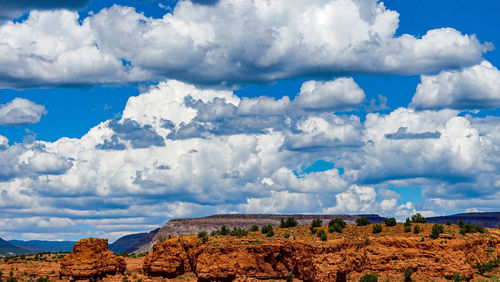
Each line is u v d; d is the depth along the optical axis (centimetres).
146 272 13475
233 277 12444
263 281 12494
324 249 12450
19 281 12888
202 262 12656
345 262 12394
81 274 12462
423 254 12912
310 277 12231
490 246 14250
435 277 12469
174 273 12962
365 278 12031
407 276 12375
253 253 12975
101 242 13275
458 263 12588
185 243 13475
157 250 13462
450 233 14050
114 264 13288
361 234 14350
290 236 13888
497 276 12781
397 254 13012
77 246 12950
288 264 12850
